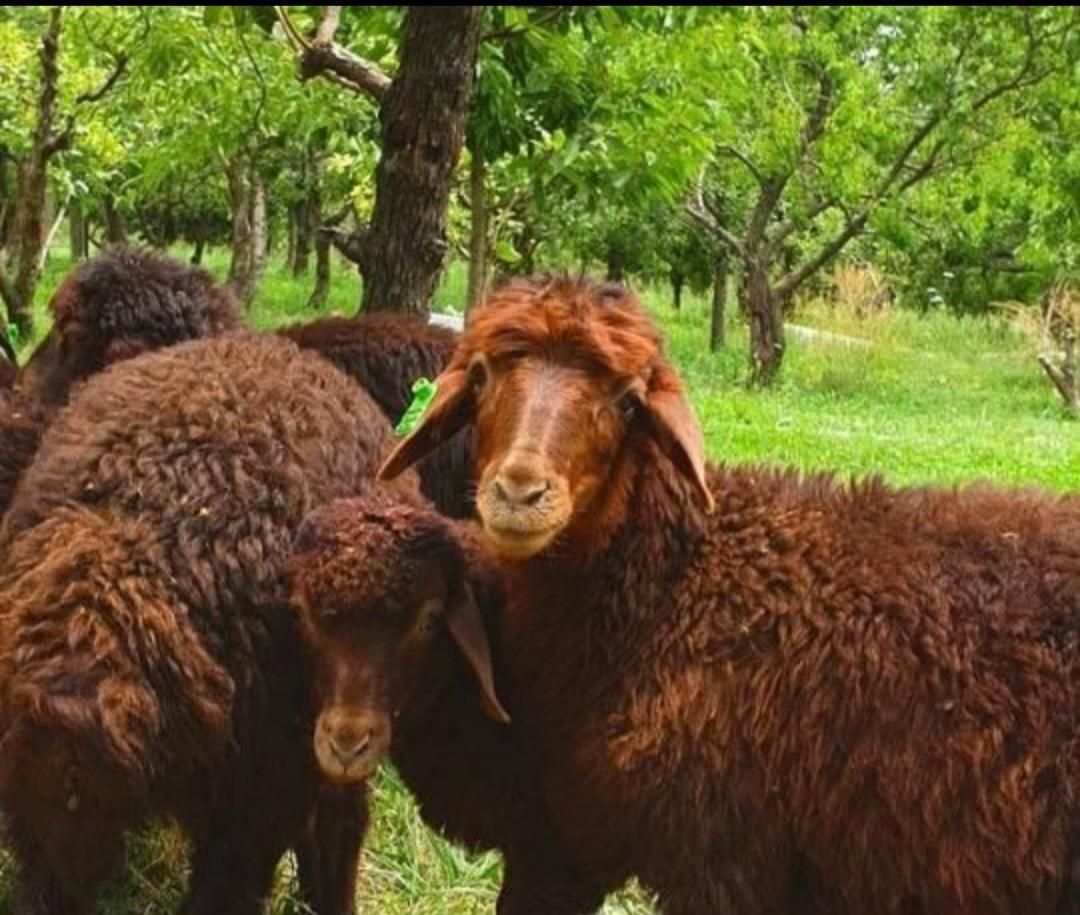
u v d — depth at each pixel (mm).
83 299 2711
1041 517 2090
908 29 10414
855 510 2104
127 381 2158
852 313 12398
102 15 5664
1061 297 12641
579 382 1946
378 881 2689
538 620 2096
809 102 10938
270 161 11086
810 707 1978
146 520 1974
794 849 2018
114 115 7652
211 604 1962
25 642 1879
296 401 2154
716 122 4734
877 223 11336
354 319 3031
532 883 2201
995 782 1929
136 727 1872
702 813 2008
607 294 2027
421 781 2252
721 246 13391
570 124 3945
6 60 6758
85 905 2062
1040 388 11977
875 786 1961
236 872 2102
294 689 2062
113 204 13516
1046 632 1964
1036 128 10672
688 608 2049
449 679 2143
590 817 2084
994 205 11695
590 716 2066
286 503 2049
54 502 2021
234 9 3504
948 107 10312
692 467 1949
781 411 9234
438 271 3391
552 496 1877
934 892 1967
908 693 1956
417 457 2072
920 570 2014
